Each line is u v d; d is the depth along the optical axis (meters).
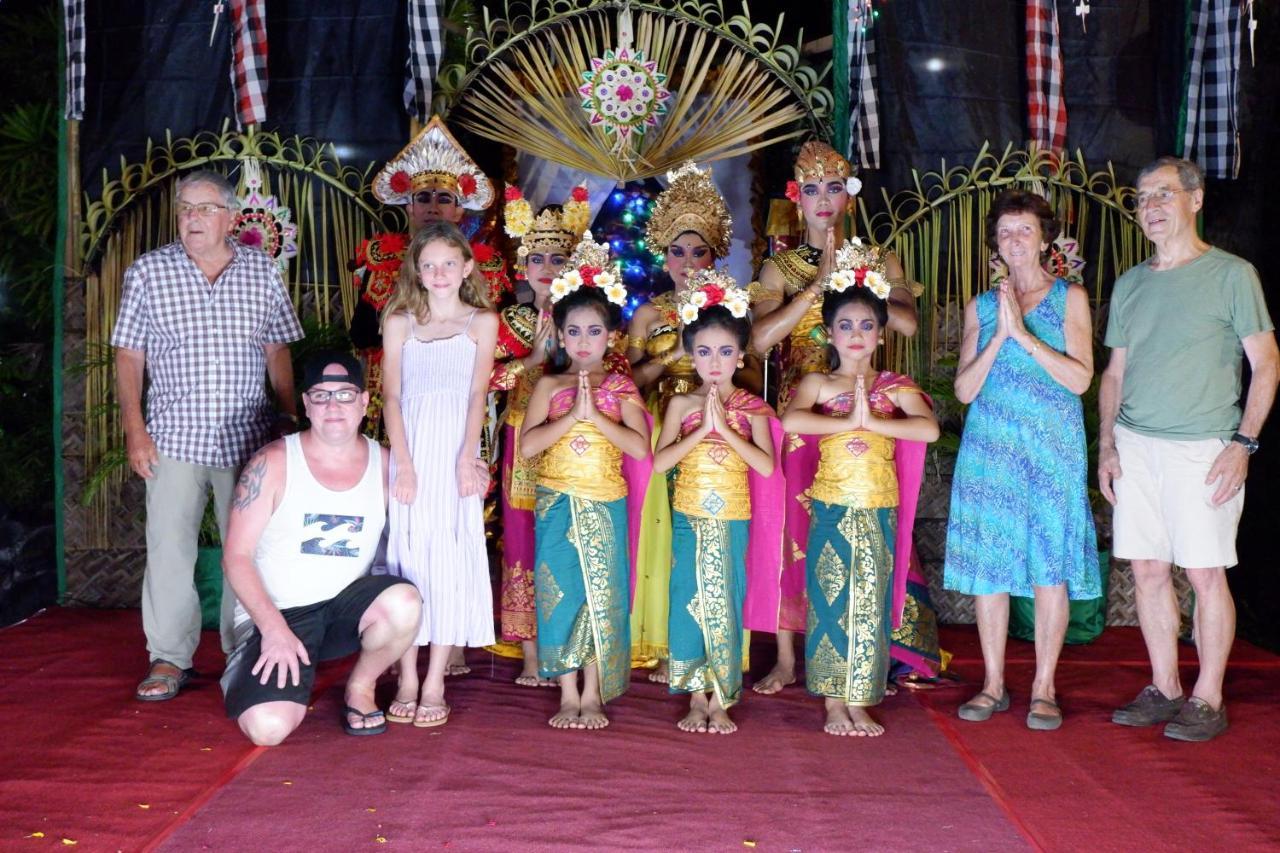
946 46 6.19
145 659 5.20
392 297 4.55
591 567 4.40
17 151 6.75
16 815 3.47
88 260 6.19
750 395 4.56
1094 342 6.27
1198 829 3.49
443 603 4.39
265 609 4.07
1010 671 5.22
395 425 4.43
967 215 6.24
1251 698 4.80
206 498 4.80
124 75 6.23
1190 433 4.32
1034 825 3.51
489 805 3.59
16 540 6.72
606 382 4.48
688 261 5.03
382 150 6.32
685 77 6.39
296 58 6.30
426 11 6.09
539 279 4.99
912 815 3.57
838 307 4.40
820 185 4.90
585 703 4.45
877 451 4.39
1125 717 4.45
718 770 3.94
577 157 6.46
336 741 4.18
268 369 5.08
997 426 4.50
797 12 7.37
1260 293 4.30
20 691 4.70
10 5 6.80
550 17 6.38
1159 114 6.29
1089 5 6.25
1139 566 4.51
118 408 6.10
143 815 3.48
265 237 6.26
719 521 4.40
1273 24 6.21
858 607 4.34
